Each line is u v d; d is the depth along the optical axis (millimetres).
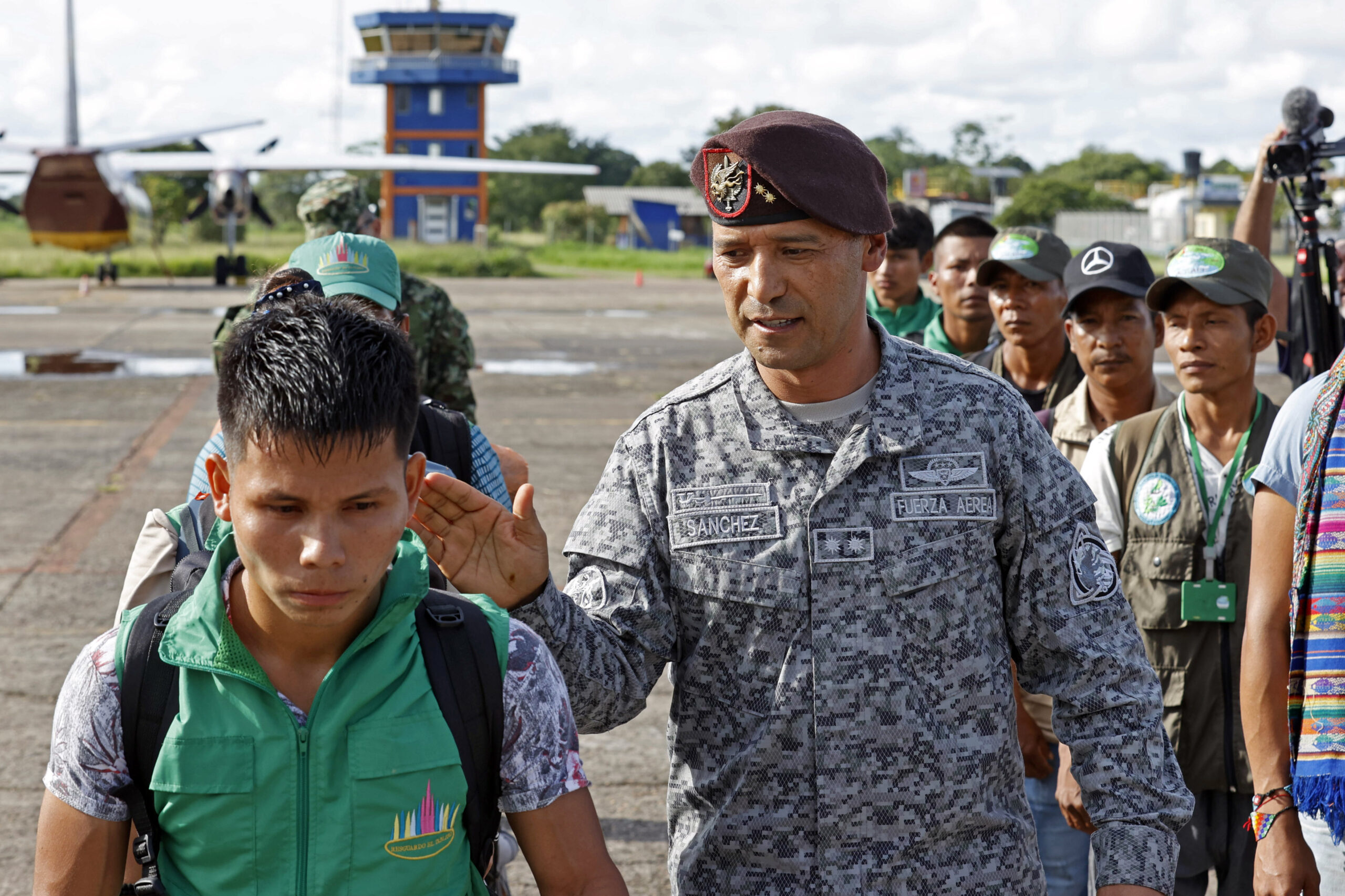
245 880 1342
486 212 75375
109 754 1353
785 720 1733
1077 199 91500
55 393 12602
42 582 6172
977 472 1769
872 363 1823
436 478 1593
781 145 1640
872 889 1726
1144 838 1695
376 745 1342
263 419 1229
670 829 1880
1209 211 71562
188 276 40000
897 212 5250
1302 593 1965
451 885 1399
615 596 1779
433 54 73062
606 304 28375
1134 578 2721
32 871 3414
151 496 8180
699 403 1825
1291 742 1994
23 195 28609
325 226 4133
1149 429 2787
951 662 1748
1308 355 3441
